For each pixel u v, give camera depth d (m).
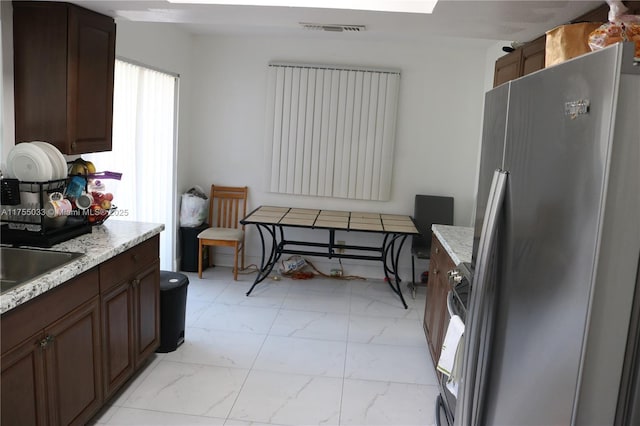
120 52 3.52
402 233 4.25
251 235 5.27
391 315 4.19
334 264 5.24
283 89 4.97
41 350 1.94
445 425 2.30
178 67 4.70
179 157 4.89
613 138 0.88
